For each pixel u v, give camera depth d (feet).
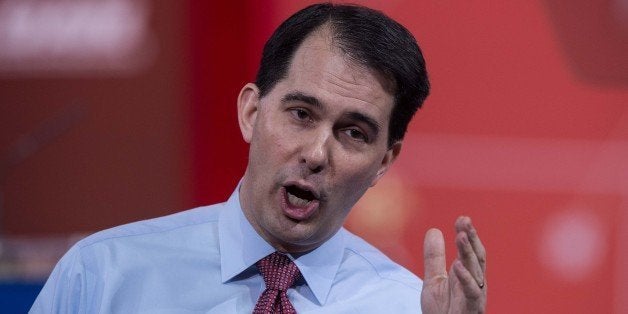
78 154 51.85
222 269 15.03
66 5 51.49
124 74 51.11
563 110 43.32
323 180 13.91
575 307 43.11
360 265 16.39
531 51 43.37
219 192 50.16
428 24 43.42
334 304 15.56
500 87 43.39
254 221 15.08
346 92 13.62
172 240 15.44
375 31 13.91
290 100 13.84
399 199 43.57
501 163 43.50
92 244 15.02
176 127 50.90
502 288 43.42
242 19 48.78
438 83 43.57
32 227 52.08
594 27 43.11
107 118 51.57
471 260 12.42
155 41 50.67
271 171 14.03
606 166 43.14
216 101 49.93
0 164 50.52
